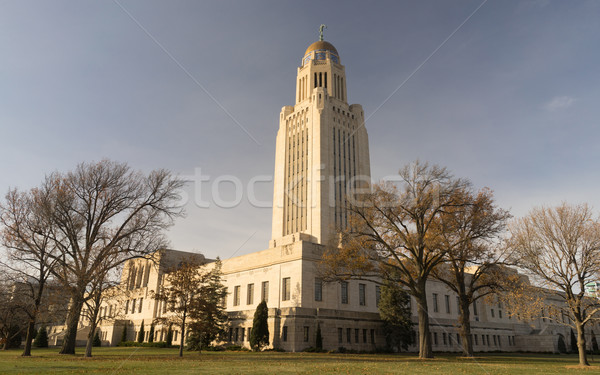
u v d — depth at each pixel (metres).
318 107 89.25
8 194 38.31
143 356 37.25
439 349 65.50
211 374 19.70
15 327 59.53
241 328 56.06
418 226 39.91
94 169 43.09
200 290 39.56
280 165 93.81
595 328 78.00
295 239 78.44
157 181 45.06
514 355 56.56
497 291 42.75
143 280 87.44
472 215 38.84
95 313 36.84
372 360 33.84
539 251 36.22
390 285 49.66
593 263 33.78
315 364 27.64
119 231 41.88
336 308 57.06
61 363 27.38
